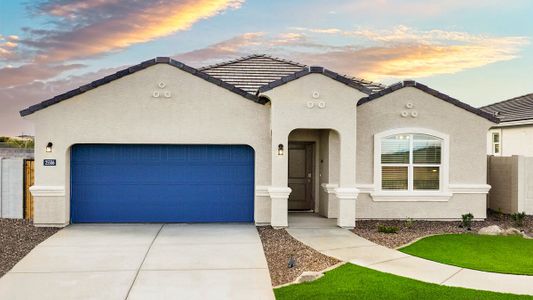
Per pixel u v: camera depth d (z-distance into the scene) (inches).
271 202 551.8
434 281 339.6
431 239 488.1
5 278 355.6
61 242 472.1
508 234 516.4
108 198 575.2
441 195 604.1
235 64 745.0
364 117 597.9
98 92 550.9
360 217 599.2
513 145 927.7
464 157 612.1
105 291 327.6
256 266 389.7
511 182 660.7
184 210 582.9
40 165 546.6
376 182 598.2
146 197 579.2
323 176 636.1
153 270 378.0
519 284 333.7
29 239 484.4
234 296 318.3
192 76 561.0
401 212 604.4
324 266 381.4
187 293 324.5
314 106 542.3
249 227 554.9
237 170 585.9
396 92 601.9
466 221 560.4
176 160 580.4
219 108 564.1
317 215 638.5
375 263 390.0
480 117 612.4
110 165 573.9
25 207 606.9
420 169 611.5
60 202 548.1
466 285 330.3
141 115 556.1
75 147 569.0
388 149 607.2
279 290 322.7
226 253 430.9
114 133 553.3
